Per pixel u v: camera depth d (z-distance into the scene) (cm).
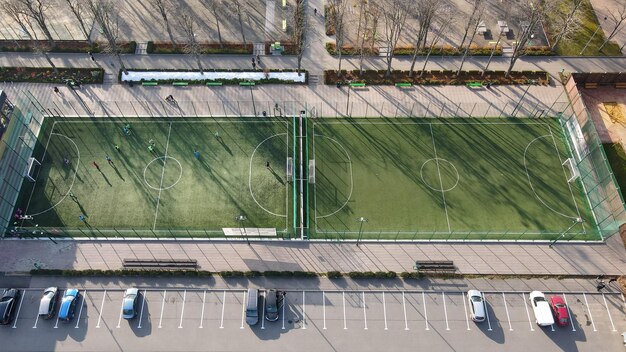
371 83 8344
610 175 6788
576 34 8969
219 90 8175
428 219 6981
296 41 8050
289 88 8238
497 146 7688
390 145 7662
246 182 7269
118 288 6394
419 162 7500
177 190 7162
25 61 8400
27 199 7012
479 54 8706
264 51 8706
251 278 6500
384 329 6166
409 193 7200
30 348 5969
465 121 7938
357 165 7450
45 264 6506
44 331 6078
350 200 7119
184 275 6475
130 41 8688
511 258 6675
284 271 6519
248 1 9362
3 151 6988
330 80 8331
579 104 7756
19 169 7162
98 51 8544
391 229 6894
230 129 7769
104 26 7669
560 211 7062
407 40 8894
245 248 6719
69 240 6706
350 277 6506
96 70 8256
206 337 6088
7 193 6912
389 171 7406
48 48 8525
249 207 7038
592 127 7219
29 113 7619
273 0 9362
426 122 7919
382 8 8256
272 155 7531
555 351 6028
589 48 8825
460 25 9094
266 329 6144
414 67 8538
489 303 6353
